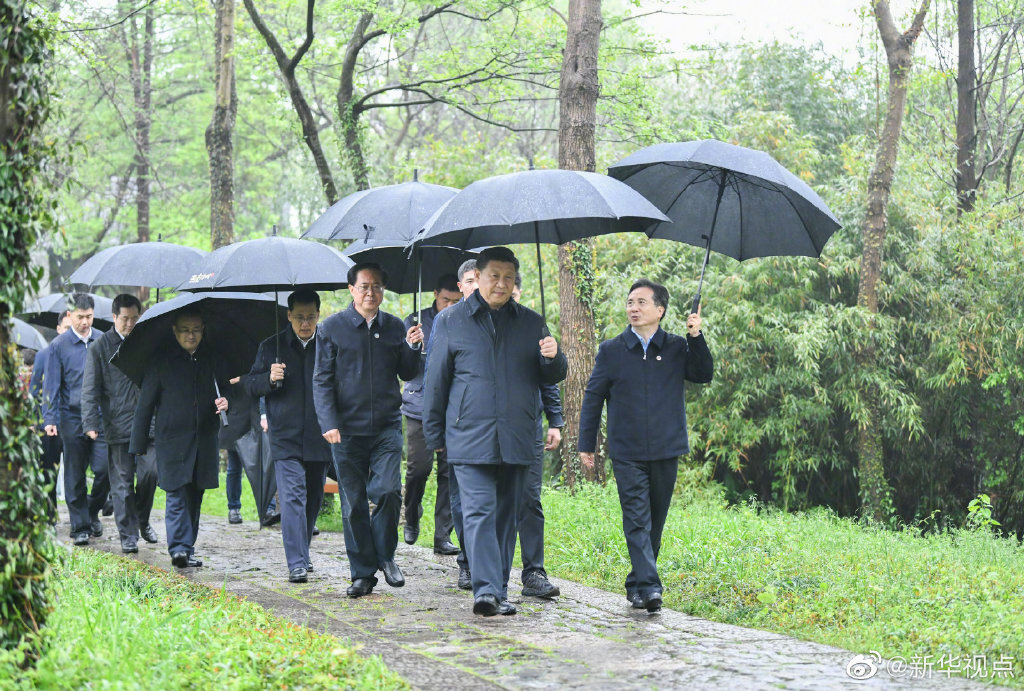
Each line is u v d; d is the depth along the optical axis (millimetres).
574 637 5508
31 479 4270
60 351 9523
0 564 4113
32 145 4348
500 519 6242
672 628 5766
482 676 4648
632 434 6250
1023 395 16344
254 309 8258
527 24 17391
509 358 6133
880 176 15828
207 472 8070
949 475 17203
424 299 16891
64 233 4523
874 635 5535
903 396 15664
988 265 15727
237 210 33688
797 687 4484
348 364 6750
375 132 30438
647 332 6316
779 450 16672
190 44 29297
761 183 6398
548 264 17125
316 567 8031
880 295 16312
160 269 9945
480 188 5781
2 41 4184
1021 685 4699
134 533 8922
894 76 15938
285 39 22266
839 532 9922
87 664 4078
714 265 17062
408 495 9109
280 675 4164
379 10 16656
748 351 16422
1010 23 19578
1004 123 20734
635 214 5688
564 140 12500
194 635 4570
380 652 5047
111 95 24703
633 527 6258
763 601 6145
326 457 7562
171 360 7988
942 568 7547
